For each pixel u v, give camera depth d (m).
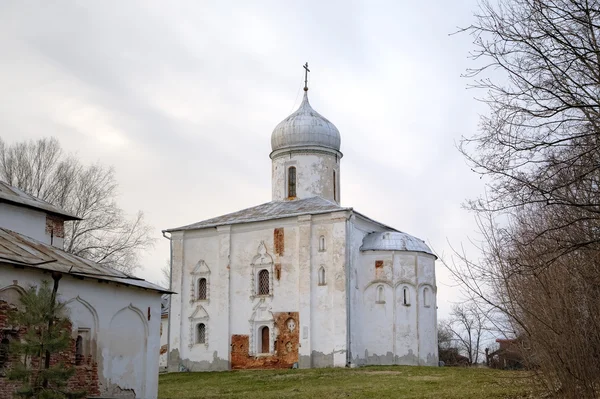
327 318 36.59
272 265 39.12
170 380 33.88
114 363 21.31
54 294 15.66
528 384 21.45
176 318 41.97
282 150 44.72
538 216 16.52
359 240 39.53
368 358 37.75
